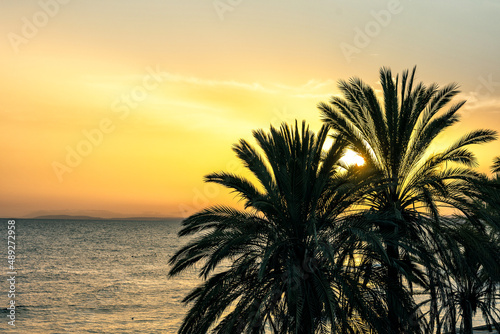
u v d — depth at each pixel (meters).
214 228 15.86
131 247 124.25
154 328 39.06
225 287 14.91
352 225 14.57
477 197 16.41
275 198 14.72
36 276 68.75
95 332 37.44
